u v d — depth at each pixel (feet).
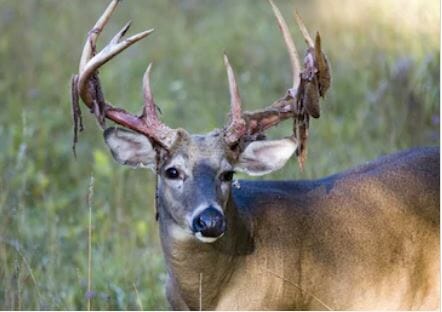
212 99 64.34
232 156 35.94
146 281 43.88
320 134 54.29
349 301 37.78
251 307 37.01
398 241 38.04
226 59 36.27
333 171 48.78
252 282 36.94
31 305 41.24
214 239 34.42
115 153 36.40
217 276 36.60
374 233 37.99
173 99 64.69
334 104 57.82
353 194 38.52
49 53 71.92
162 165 35.76
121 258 44.75
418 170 39.14
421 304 38.19
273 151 36.68
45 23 77.87
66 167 55.36
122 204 49.34
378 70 60.13
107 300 42.47
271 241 37.17
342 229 37.86
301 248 37.40
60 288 43.21
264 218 37.29
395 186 38.70
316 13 72.28
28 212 49.01
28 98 63.72
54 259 44.16
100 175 51.06
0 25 75.61
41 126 58.08
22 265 42.39
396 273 37.93
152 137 35.88
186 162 35.37
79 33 75.77
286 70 67.41
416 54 56.03
